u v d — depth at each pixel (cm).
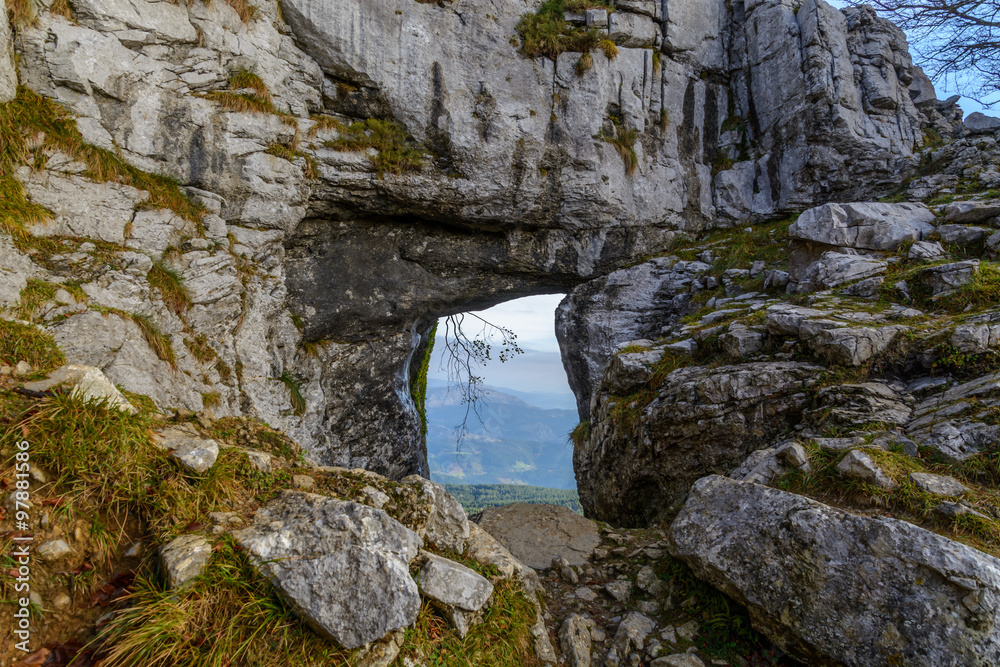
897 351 535
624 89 1049
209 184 757
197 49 738
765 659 353
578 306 1121
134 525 296
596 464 782
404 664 281
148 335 604
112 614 254
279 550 284
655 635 384
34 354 367
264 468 356
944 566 290
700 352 718
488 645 325
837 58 1060
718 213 1164
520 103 975
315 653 261
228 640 252
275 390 820
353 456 993
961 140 1006
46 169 589
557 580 474
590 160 1016
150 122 698
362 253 984
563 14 1034
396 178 908
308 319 935
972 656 270
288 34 844
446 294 1060
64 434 290
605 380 816
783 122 1100
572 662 360
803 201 1088
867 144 1048
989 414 418
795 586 332
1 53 571
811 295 688
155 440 334
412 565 328
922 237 737
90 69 638
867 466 387
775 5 1113
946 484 373
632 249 1112
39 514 270
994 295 563
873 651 295
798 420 552
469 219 1001
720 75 1183
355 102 895
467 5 948
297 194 845
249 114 783
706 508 413
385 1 884
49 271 545
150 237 663
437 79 923
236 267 776
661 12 1107
